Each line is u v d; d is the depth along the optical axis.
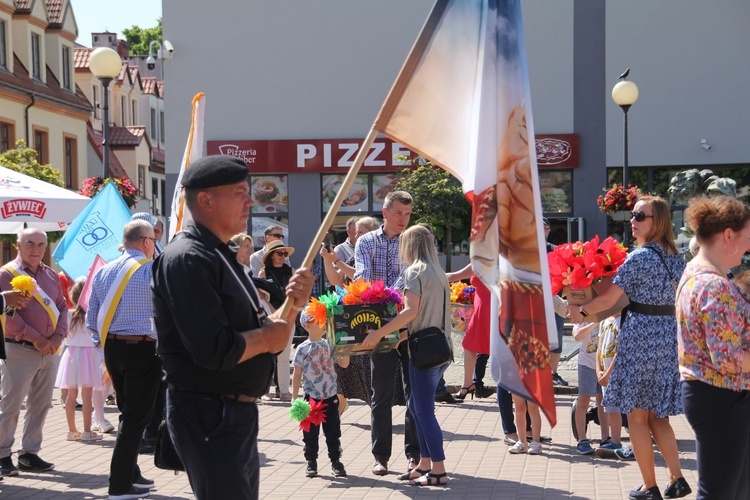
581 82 25.97
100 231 11.49
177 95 27.19
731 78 25.52
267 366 4.66
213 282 4.39
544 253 4.84
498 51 4.91
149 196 50.44
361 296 7.95
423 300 7.91
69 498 8.02
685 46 25.66
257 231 27.02
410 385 8.23
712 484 5.27
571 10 25.94
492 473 8.59
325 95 26.92
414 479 8.31
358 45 26.81
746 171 25.55
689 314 5.33
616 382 6.93
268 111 27.09
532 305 4.85
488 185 4.91
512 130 4.89
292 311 4.64
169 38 27.19
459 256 25.42
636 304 6.89
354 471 8.83
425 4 26.59
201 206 4.55
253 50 27.09
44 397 9.12
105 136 18.69
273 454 9.71
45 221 11.90
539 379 4.82
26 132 36.72
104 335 7.77
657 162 25.81
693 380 5.33
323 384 8.60
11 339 8.89
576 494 7.75
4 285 9.04
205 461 4.42
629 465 8.80
